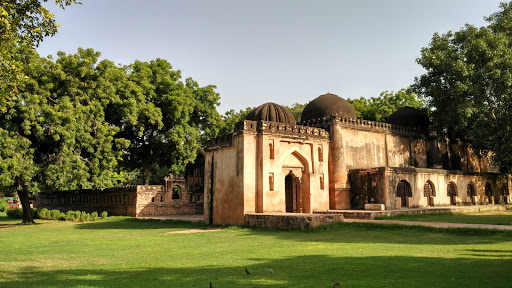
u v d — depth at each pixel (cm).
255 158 1641
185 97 2423
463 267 636
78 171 1842
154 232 1474
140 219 2089
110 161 2034
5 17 774
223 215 1689
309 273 622
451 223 1318
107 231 1560
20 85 869
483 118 2111
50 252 969
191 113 2628
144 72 2345
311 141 1811
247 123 1642
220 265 719
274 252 874
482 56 1977
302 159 1809
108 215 2747
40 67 1781
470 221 1410
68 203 3319
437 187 2114
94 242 1167
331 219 1394
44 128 1770
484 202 2369
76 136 1870
